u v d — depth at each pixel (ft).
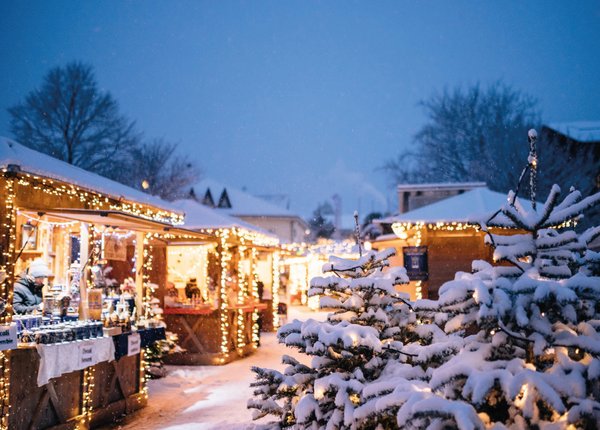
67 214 26.32
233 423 29.32
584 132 107.55
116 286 45.96
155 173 120.47
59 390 26.12
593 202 14.60
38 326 26.09
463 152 123.34
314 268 114.01
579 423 12.25
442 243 49.47
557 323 13.97
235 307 53.36
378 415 14.66
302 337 18.43
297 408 17.66
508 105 121.19
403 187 75.05
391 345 18.19
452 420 12.52
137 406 33.22
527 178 105.70
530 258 15.55
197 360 50.90
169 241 52.60
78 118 108.06
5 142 27.25
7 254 23.88
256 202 174.19
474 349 14.66
